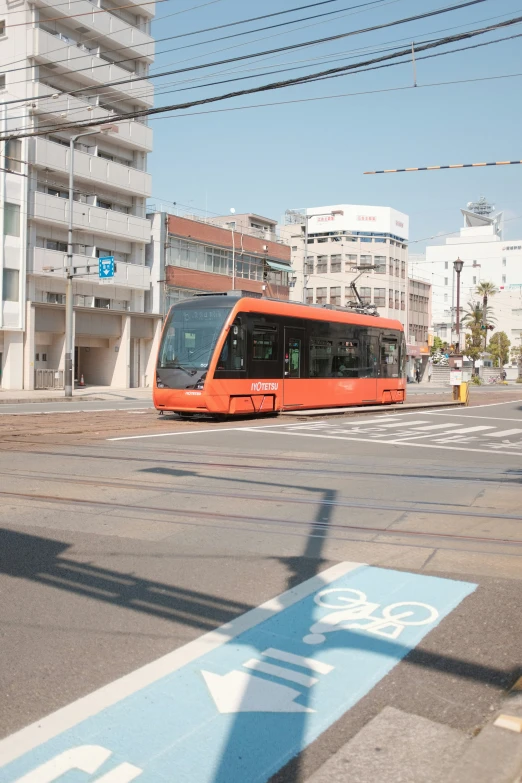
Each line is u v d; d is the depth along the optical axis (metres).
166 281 45.94
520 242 122.38
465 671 4.12
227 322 19.86
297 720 3.53
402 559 6.45
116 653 4.26
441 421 22.77
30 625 4.68
